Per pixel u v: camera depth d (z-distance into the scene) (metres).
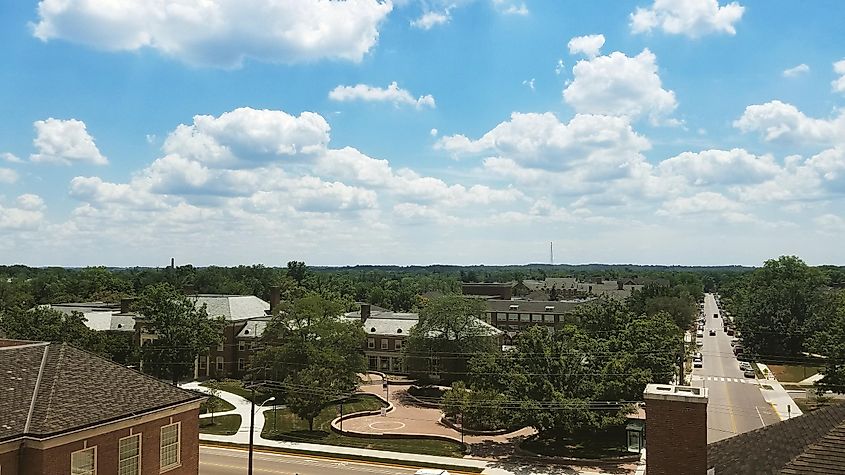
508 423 58.69
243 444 64.81
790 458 14.90
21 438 27.14
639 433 59.41
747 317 135.50
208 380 106.06
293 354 86.94
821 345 90.19
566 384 58.91
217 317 105.19
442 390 94.38
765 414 78.44
